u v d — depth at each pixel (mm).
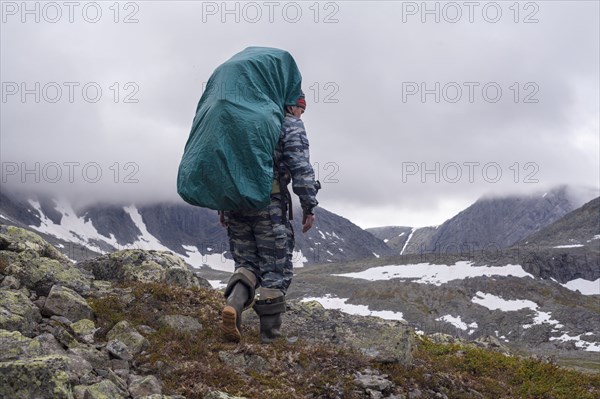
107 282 5180
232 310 3869
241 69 3801
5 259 4797
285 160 3867
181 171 3705
